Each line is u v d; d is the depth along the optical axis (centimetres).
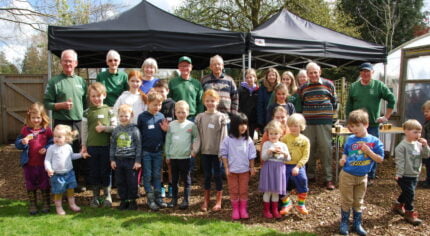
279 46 596
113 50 499
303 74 530
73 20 1012
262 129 600
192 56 886
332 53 649
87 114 422
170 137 415
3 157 765
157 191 417
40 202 441
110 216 383
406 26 2242
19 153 814
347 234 342
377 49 702
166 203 427
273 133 383
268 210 388
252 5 1631
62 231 338
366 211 401
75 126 450
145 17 606
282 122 419
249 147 392
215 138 407
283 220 381
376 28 2098
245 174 390
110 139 416
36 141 396
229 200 445
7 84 978
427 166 486
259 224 369
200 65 1060
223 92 488
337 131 507
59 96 436
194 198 455
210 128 406
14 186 523
